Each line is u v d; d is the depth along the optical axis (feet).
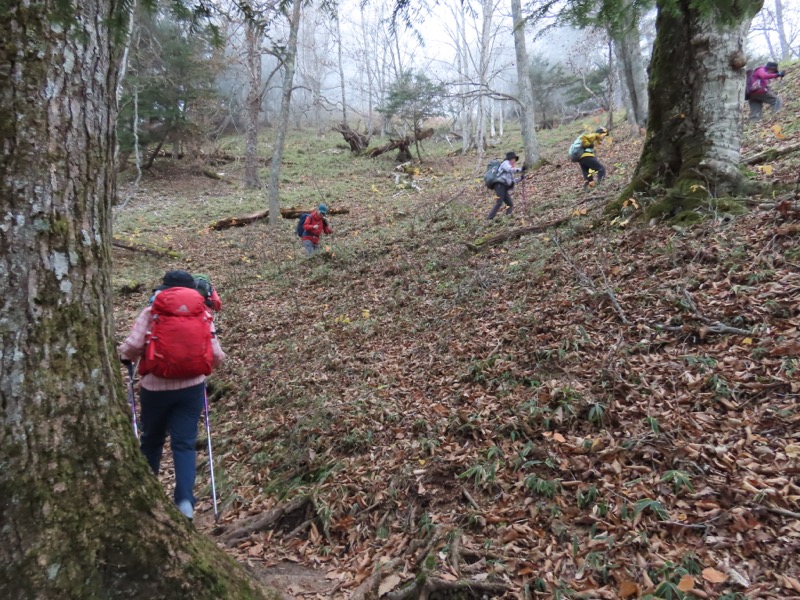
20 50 6.86
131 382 12.26
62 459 6.72
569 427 12.55
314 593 9.93
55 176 7.07
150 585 6.75
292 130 128.57
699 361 13.05
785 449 9.98
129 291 36.96
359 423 15.69
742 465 9.95
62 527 6.45
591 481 10.77
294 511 12.80
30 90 6.88
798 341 12.32
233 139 109.60
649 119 23.26
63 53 7.18
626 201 23.00
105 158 7.93
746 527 8.64
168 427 11.85
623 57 56.95
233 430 18.48
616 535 9.24
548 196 37.42
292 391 19.65
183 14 9.07
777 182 20.21
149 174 80.07
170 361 11.03
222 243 48.75
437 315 22.43
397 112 88.89
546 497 10.66
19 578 6.10
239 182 80.07
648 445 11.09
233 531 12.40
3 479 6.34
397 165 87.40
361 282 30.63
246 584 7.75
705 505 9.31
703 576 8.00
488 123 125.80
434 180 68.74
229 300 33.06
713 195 20.38
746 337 13.29
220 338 27.55
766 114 38.83
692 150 21.35
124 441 7.39
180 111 77.20
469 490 11.63
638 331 15.11
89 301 7.43
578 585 8.50
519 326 18.03
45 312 6.88
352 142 97.35
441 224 37.55
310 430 16.06
